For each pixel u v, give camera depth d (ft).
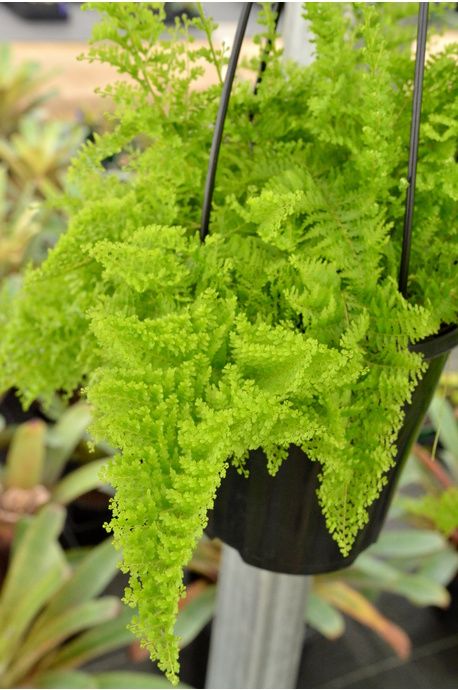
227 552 6.15
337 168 5.21
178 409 4.58
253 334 4.63
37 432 12.58
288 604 6.27
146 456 4.43
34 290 5.52
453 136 5.23
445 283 5.01
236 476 5.13
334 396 4.78
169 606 4.24
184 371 4.57
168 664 4.20
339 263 4.88
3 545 12.45
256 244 5.08
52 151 19.26
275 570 5.34
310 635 13.10
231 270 4.99
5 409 15.97
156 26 5.05
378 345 4.86
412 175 4.76
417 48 4.73
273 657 6.46
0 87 21.36
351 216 4.99
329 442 4.78
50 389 5.70
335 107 5.08
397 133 5.26
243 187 5.19
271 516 5.18
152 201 5.17
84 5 5.01
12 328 5.57
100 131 18.94
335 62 5.15
